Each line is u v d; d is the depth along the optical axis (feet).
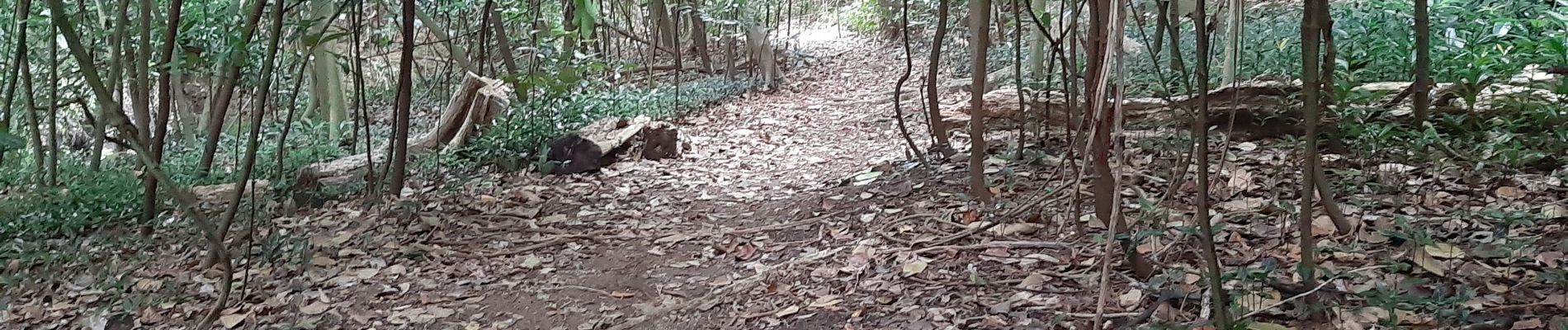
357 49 15.17
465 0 24.26
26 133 23.63
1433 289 8.38
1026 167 14.92
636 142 20.26
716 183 18.06
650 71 30.66
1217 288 6.83
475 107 21.76
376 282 12.07
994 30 31.12
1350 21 17.76
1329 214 9.84
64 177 19.15
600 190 17.54
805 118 26.68
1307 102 6.81
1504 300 8.02
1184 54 21.09
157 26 17.72
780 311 10.12
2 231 15.01
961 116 19.42
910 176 15.69
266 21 20.24
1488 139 12.74
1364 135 12.50
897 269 10.85
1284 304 8.12
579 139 19.10
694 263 12.55
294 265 12.62
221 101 14.02
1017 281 9.93
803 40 47.70
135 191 16.80
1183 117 15.60
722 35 34.96
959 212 12.82
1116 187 5.97
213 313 9.98
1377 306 7.27
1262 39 21.08
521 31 27.84
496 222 15.10
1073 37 11.61
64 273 13.05
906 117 24.62
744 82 33.27
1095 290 9.29
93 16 22.47
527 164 19.79
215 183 18.95
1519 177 11.73
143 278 12.46
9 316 11.32
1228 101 15.34
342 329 10.54
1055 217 11.91
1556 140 12.31
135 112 19.42
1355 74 15.31
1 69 21.53
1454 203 10.97
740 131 24.53
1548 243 9.37
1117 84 5.70
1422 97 12.28
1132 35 22.77
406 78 15.46
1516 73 13.98
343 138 27.12
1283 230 10.09
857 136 22.86
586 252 13.42
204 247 13.64
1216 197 12.12
